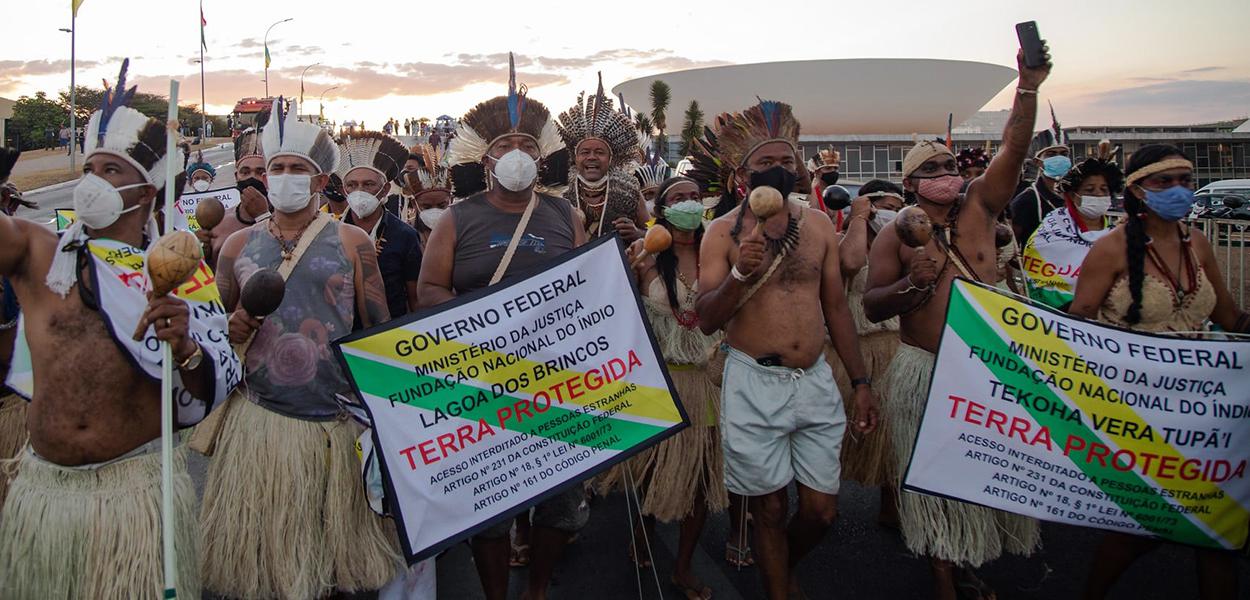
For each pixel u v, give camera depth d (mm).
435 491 3197
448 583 4391
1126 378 3322
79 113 49844
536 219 3951
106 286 2668
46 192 28250
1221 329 3881
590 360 3412
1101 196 5031
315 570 3367
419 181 7340
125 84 2766
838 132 62312
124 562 2664
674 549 4773
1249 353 3295
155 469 2791
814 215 3742
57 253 2672
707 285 3617
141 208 2801
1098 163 4992
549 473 3338
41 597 2686
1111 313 3699
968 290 3367
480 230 3873
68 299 2674
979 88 61625
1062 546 4660
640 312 3492
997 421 3371
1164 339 3320
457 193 4273
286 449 3346
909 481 3406
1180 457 3320
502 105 3979
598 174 5746
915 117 61031
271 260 3500
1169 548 4574
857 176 60406
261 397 3406
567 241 4039
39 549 2672
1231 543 3332
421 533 3170
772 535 3557
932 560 3822
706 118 61750
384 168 5324
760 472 3510
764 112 3939
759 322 3580
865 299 3938
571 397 3383
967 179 6418
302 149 3512
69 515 2660
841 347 3758
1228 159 46375
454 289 3928
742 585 4285
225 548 3334
